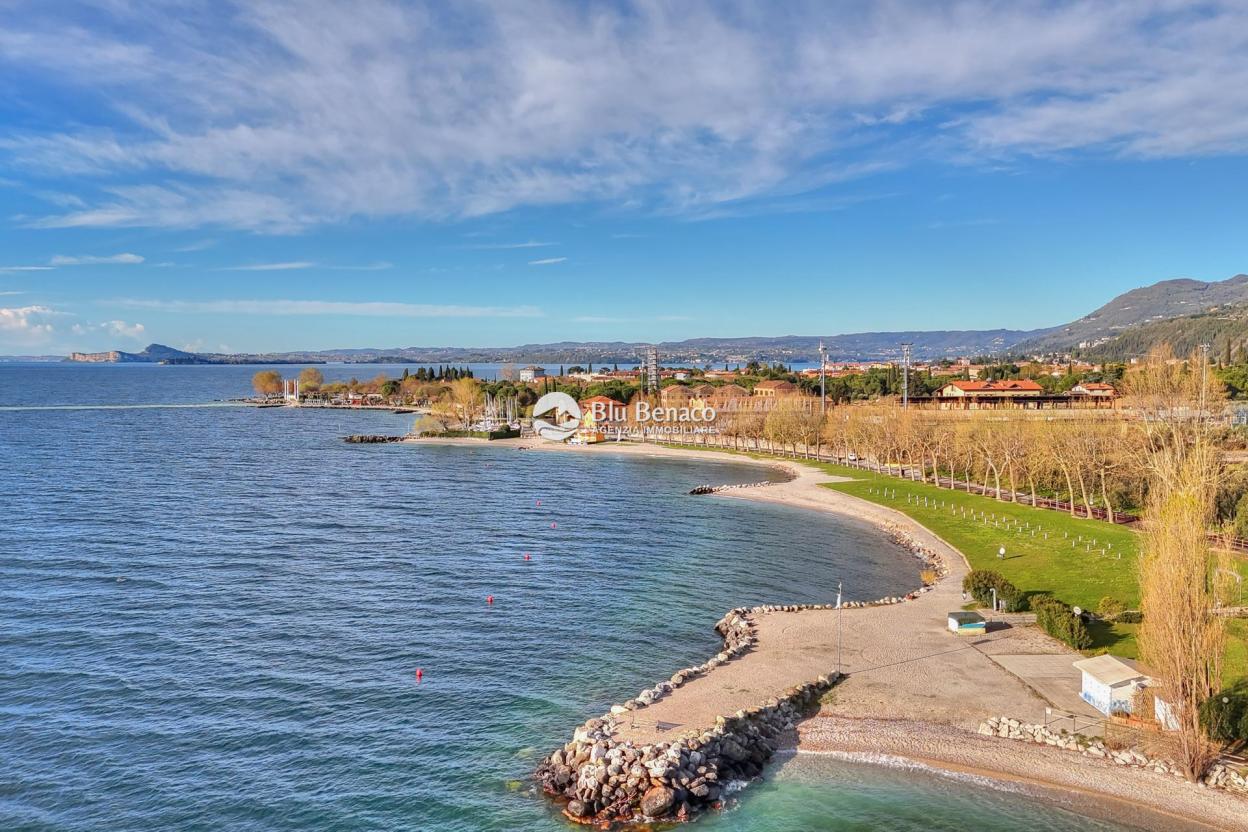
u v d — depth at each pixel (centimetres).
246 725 5006
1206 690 4403
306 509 12231
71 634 6431
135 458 17850
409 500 13400
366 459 19375
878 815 4169
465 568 8819
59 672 5694
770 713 5128
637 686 5716
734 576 8788
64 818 4019
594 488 15400
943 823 4091
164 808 4125
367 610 7231
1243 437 11988
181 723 5006
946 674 5756
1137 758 4562
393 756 4688
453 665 6019
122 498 12688
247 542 9794
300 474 16225
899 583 8600
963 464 14775
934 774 4541
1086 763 4569
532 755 4738
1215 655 4475
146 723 4994
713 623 7131
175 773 4447
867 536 11112
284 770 4506
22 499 12362
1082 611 6606
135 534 10062
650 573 8831
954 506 12519
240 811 4119
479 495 14175
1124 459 10862
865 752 4775
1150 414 12138
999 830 4028
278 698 5391
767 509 13250
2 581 7819
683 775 4344
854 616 7131
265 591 7725
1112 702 4997
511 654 6272
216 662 5953
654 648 6481
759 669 5834
